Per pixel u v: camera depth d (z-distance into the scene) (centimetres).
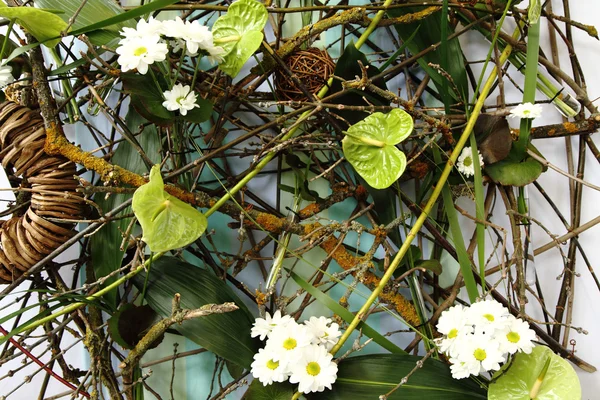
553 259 161
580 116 157
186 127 146
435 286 156
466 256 143
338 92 142
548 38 163
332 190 155
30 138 139
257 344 142
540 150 162
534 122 162
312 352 136
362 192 154
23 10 132
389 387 140
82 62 140
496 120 147
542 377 137
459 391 141
